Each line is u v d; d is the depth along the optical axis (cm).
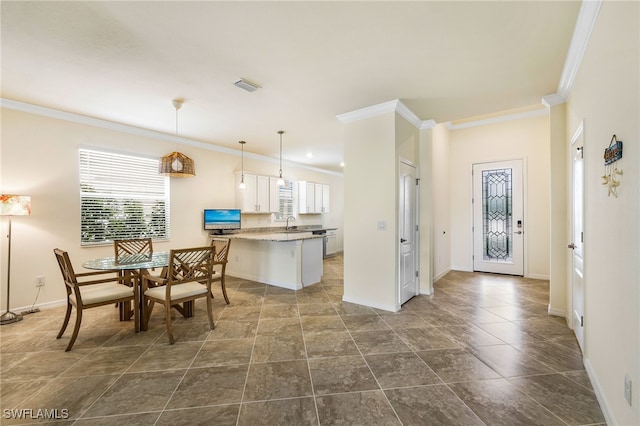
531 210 518
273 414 174
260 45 228
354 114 375
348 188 387
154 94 321
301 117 398
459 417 170
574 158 275
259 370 222
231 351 254
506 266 542
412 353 248
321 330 298
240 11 188
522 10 188
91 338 281
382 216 357
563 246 325
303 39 220
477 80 289
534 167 516
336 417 171
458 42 224
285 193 742
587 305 217
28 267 353
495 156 550
